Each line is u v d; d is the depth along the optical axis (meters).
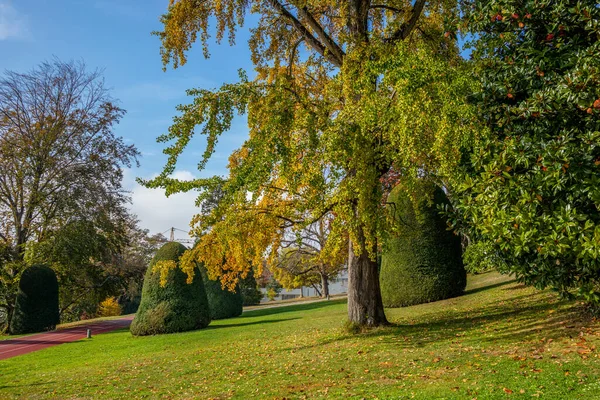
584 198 6.30
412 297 15.79
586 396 4.99
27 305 24.36
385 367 7.59
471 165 7.83
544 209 6.54
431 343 8.93
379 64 7.98
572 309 9.49
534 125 6.96
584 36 6.87
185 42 11.28
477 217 6.99
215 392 7.25
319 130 8.72
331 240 8.87
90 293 30.98
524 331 8.63
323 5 12.12
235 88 9.09
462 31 8.61
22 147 26.78
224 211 10.50
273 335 13.22
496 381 5.94
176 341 14.26
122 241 30.89
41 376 10.40
